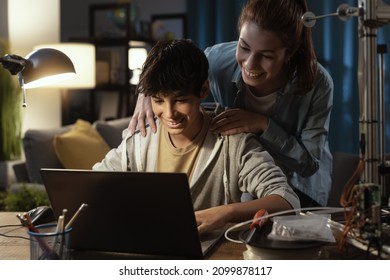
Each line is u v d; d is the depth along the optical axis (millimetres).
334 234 1197
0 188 4160
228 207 1306
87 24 5434
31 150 3340
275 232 1119
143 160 1555
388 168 1095
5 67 1257
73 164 3375
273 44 1399
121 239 1157
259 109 1681
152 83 1312
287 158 1653
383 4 1067
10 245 1258
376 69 1072
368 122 1068
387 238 1100
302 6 1489
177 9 5254
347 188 1067
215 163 1488
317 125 1695
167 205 1087
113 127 3932
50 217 1460
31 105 4336
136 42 4746
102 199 1133
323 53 4324
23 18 4277
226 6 4676
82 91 5246
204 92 1396
